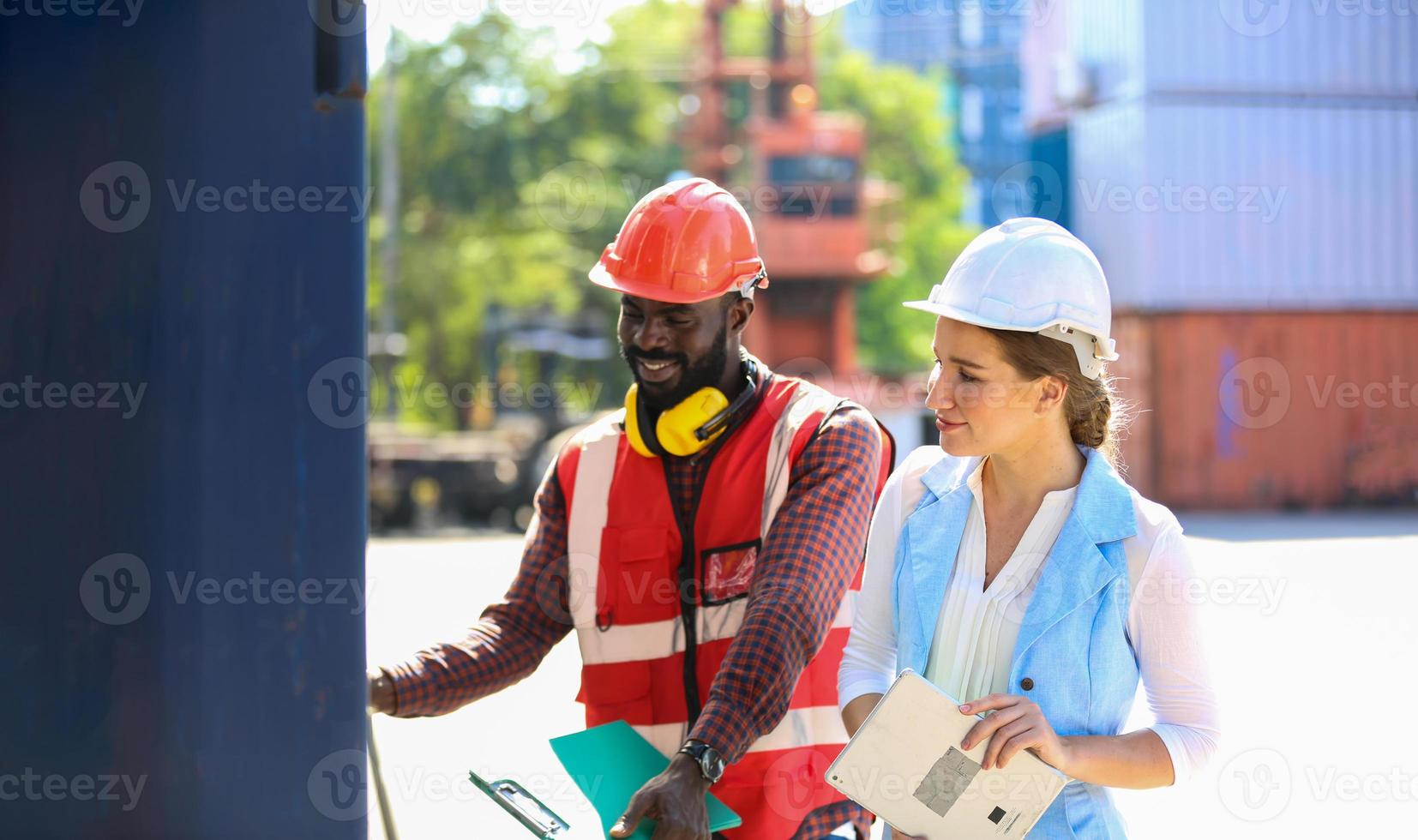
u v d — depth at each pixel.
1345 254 18.25
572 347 23.81
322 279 1.46
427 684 2.06
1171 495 18.05
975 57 34.59
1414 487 17.84
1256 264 18.23
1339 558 11.64
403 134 25.48
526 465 16.97
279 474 1.46
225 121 1.45
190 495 1.45
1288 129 18.31
